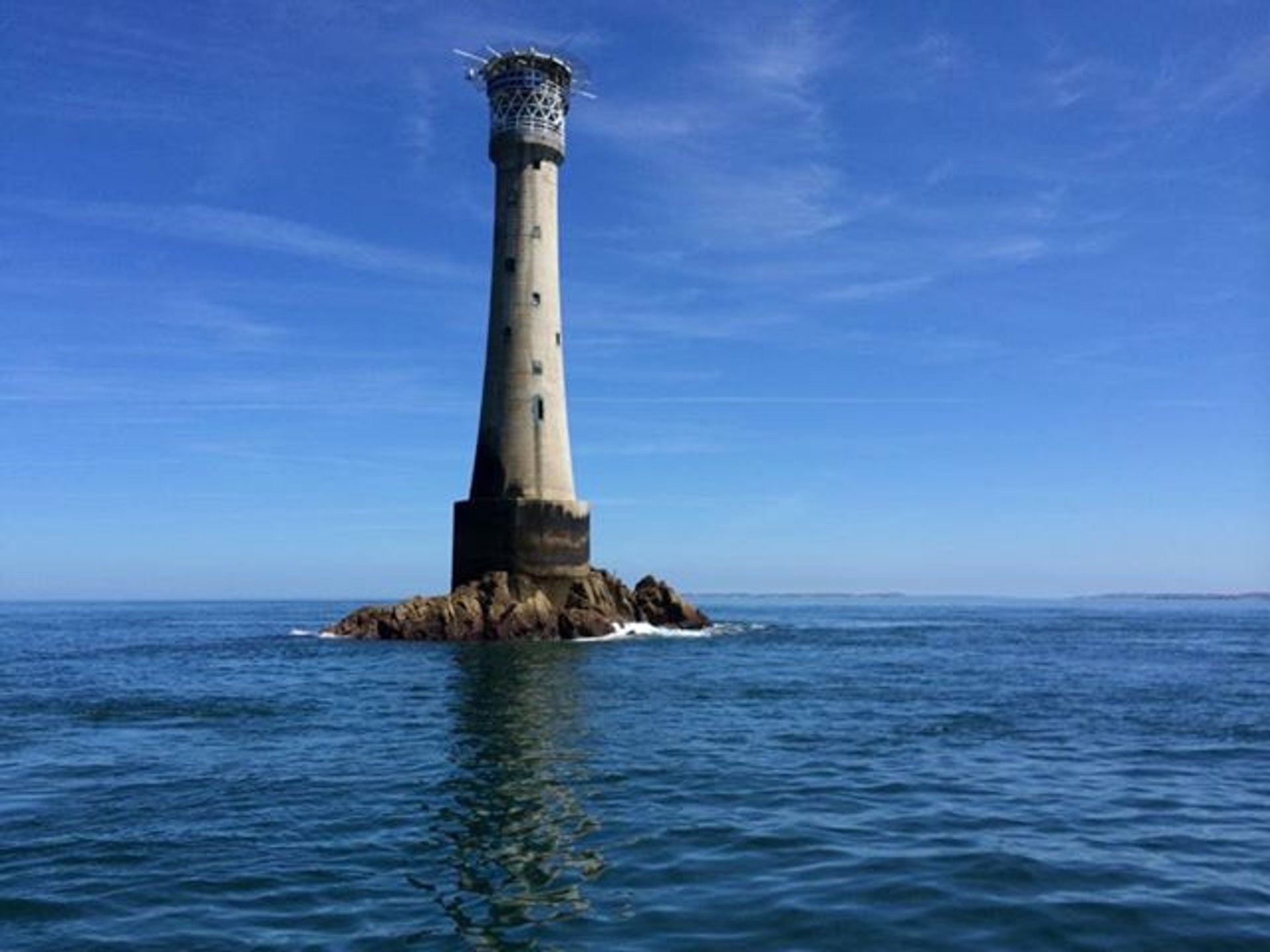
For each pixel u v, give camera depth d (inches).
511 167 2746.1
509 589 2613.2
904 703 1354.6
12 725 1176.8
